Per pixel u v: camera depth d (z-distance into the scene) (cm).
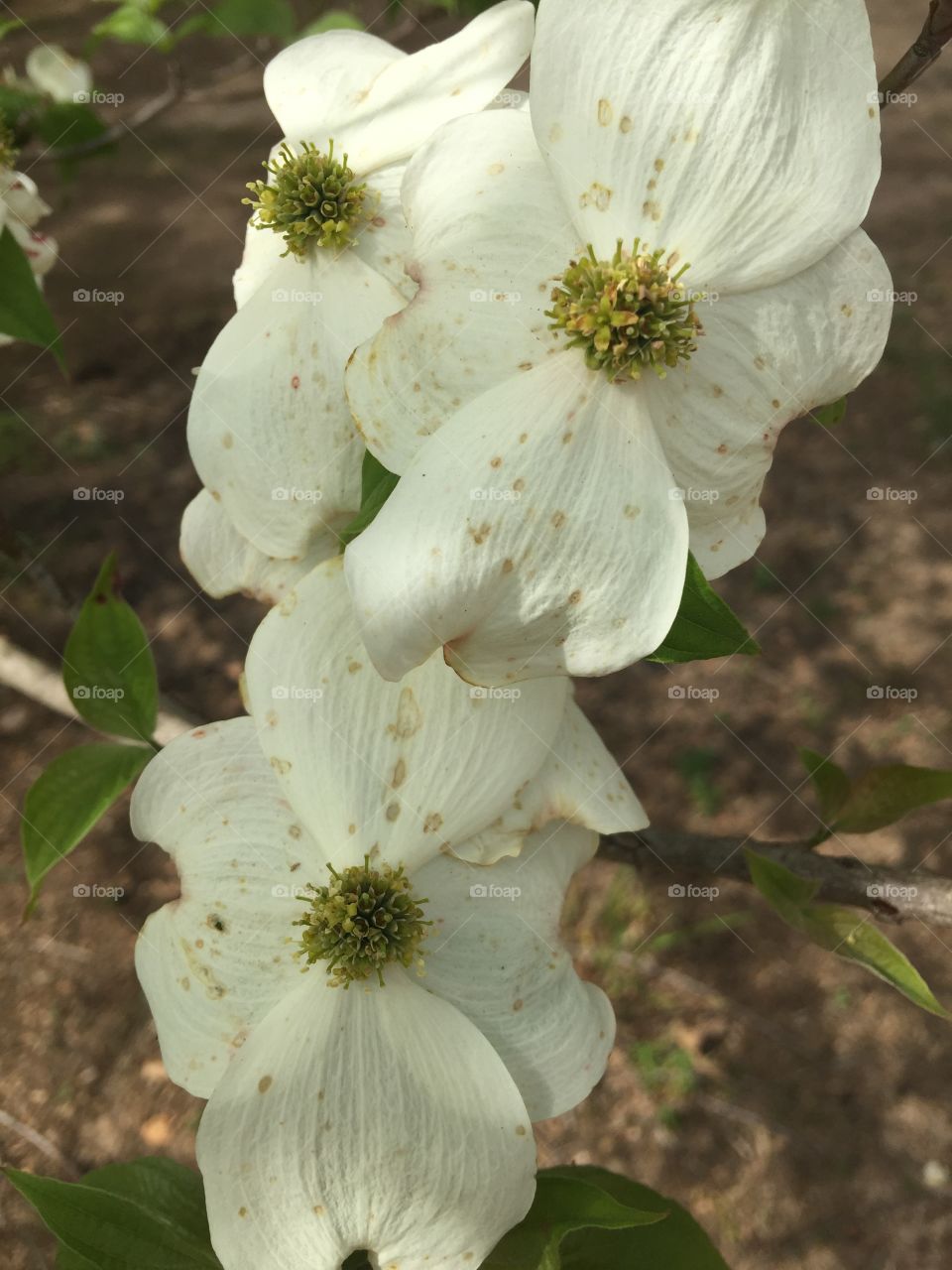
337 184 14
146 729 16
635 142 12
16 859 45
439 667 14
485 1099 13
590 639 12
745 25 11
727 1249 40
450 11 20
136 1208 13
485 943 14
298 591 14
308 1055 13
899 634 52
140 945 14
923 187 67
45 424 56
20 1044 42
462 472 11
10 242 15
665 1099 43
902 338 61
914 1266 40
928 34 14
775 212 12
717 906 47
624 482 12
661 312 12
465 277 12
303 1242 13
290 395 14
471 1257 13
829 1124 42
